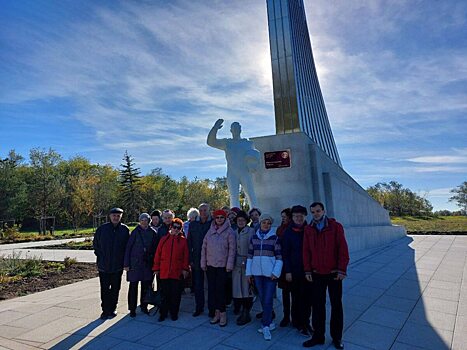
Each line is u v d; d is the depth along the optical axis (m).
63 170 47.91
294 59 12.27
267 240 4.41
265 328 4.15
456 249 13.07
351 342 3.97
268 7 12.94
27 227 43.78
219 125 8.88
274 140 10.20
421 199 58.03
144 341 4.13
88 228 43.81
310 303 4.32
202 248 4.91
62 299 6.46
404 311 5.15
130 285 5.17
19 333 4.55
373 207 18.30
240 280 4.64
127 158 48.66
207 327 4.55
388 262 9.83
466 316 4.89
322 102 18.66
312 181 10.01
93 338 4.29
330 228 4.01
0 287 8.03
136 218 48.38
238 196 8.73
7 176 35.28
